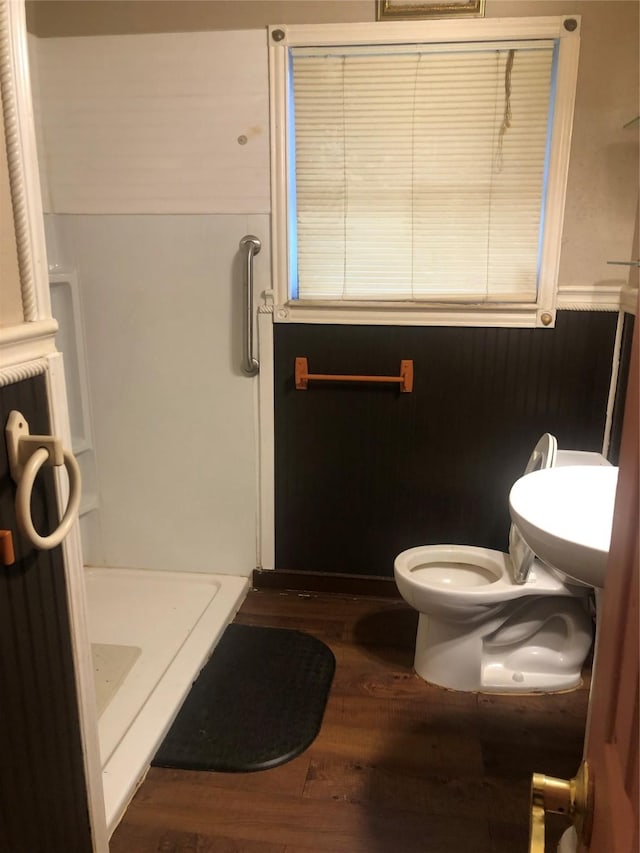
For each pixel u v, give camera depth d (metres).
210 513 2.58
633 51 2.02
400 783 1.70
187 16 2.14
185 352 2.43
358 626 2.38
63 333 2.46
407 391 2.36
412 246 2.26
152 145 2.26
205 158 2.25
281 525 2.56
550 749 1.82
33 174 1.04
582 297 2.22
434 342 2.31
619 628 0.72
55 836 1.21
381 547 2.53
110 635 2.25
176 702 1.92
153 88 2.21
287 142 2.20
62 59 2.22
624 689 0.68
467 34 2.05
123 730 1.81
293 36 2.11
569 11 2.01
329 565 2.58
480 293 2.27
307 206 2.27
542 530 1.23
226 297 2.36
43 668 1.14
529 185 2.16
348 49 2.12
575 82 2.05
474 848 1.52
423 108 2.14
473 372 2.32
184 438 2.51
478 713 1.96
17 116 0.99
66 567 1.20
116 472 2.58
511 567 2.10
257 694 2.01
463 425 2.37
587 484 1.50
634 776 0.60
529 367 2.29
